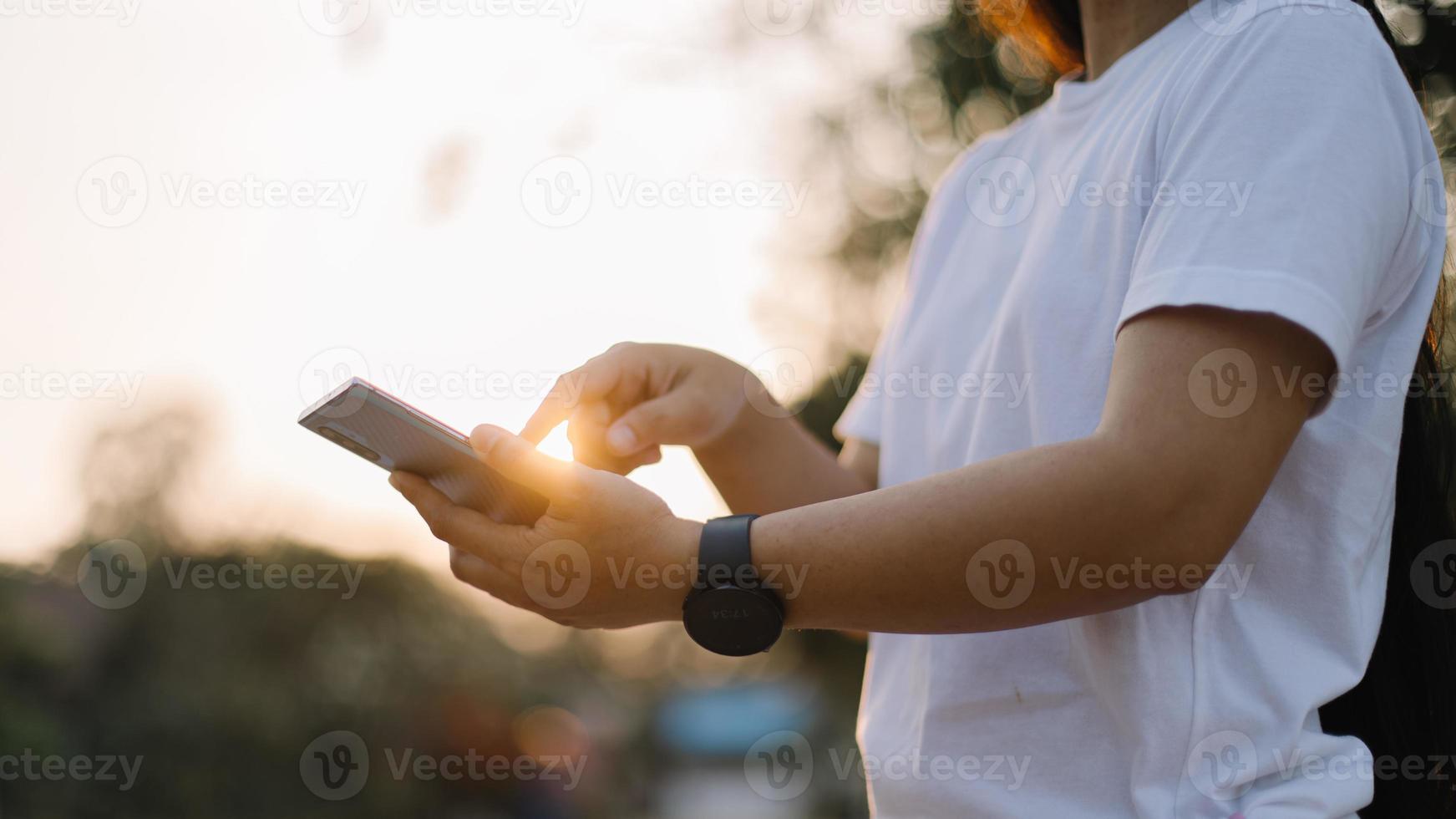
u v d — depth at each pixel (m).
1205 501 0.74
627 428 1.22
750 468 1.28
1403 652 1.01
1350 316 0.76
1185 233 0.79
